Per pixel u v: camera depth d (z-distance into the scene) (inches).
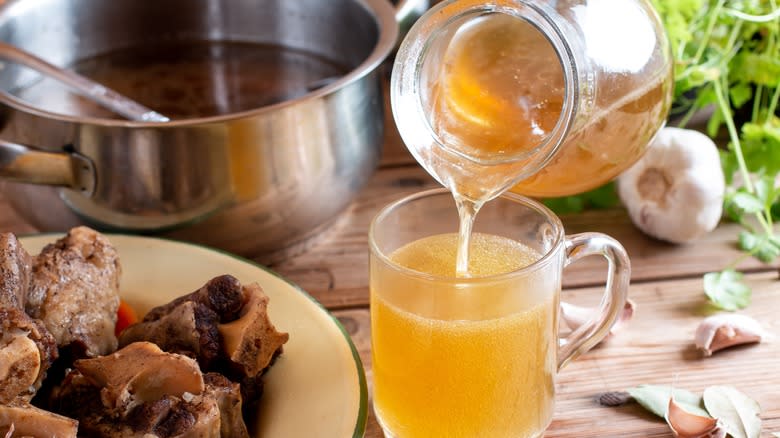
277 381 20.9
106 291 21.8
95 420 19.2
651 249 26.1
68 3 28.9
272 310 22.1
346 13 28.6
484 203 20.5
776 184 27.6
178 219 24.1
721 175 25.6
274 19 30.1
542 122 20.7
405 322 19.3
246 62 29.7
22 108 23.3
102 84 28.5
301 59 29.7
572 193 23.6
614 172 23.1
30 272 20.9
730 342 22.9
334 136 24.3
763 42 27.8
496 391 19.4
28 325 19.0
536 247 20.4
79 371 19.5
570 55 19.2
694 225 25.5
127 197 23.8
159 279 23.1
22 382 18.8
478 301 19.0
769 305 24.2
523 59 21.0
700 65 26.8
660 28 22.7
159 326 20.6
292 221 24.8
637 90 22.1
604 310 21.3
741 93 27.5
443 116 20.8
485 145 20.5
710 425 20.7
